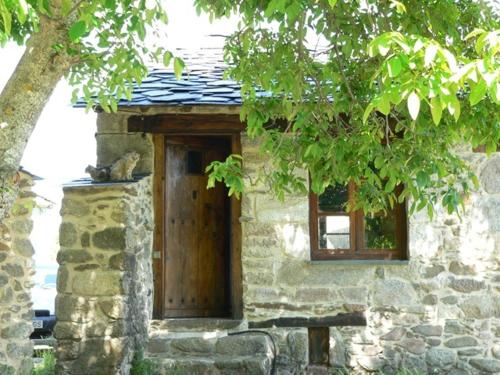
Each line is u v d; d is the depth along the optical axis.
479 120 5.16
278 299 8.30
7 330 7.60
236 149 8.48
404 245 8.50
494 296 8.34
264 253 8.35
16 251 7.77
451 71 3.36
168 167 8.95
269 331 8.27
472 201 8.41
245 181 8.41
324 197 8.55
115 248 7.41
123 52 5.84
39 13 4.71
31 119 4.65
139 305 7.88
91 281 7.39
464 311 8.31
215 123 8.43
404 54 3.48
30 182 7.82
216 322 8.31
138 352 7.76
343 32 5.53
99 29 5.81
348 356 8.27
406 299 8.31
